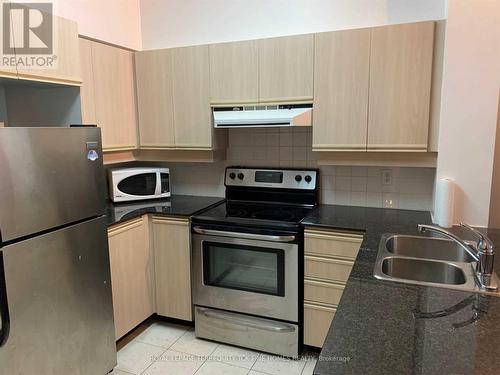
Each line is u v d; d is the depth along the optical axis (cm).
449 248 193
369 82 229
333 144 243
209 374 226
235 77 260
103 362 213
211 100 269
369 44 227
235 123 258
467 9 202
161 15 309
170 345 257
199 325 263
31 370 170
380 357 93
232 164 305
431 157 228
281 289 236
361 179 271
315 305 233
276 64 249
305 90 244
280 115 245
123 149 283
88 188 196
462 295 129
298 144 284
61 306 183
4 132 152
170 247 265
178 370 230
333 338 102
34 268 168
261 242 236
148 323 286
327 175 279
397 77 223
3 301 155
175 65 276
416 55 218
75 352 194
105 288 212
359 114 234
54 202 176
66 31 219
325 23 263
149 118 289
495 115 205
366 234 204
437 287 136
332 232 222
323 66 238
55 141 175
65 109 242
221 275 253
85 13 266
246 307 247
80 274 194
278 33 276
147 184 296
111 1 287
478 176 212
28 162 163
